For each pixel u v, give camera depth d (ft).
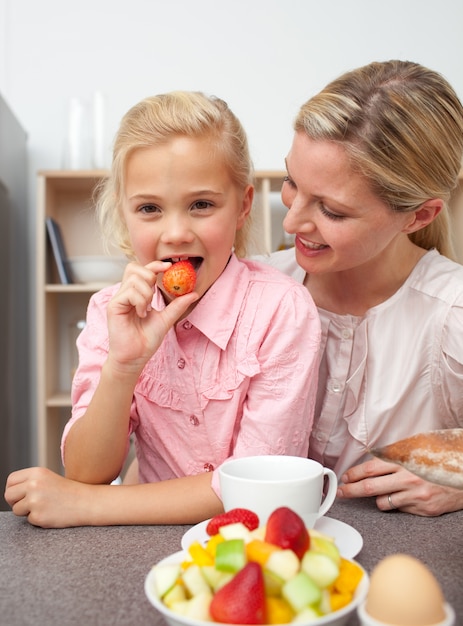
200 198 3.32
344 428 4.16
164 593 1.79
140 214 3.38
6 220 8.82
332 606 1.72
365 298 4.06
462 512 3.14
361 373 4.01
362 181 3.17
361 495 3.26
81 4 10.02
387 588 1.70
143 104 3.56
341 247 3.34
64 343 9.84
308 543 1.84
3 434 8.65
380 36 10.05
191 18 10.05
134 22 10.04
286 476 2.61
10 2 10.00
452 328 3.87
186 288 3.16
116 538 2.71
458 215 8.56
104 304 3.95
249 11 10.07
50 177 9.00
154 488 2.99
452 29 10.00
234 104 10.09
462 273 4.03
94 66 10.02
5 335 8.86
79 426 3.35
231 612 1.63
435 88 3.52
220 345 3.54
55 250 9.00
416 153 3.28
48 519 2.84
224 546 1.79
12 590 2.16
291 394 3.45
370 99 3.26
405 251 4.10
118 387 3.22
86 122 9.27
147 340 3.17
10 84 10.01
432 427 4.15
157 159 3.24
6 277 8.90
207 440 3.65
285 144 10.10
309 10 10.06
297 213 3.35
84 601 2.06
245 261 4.05
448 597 2.04
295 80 10.09
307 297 3.67
